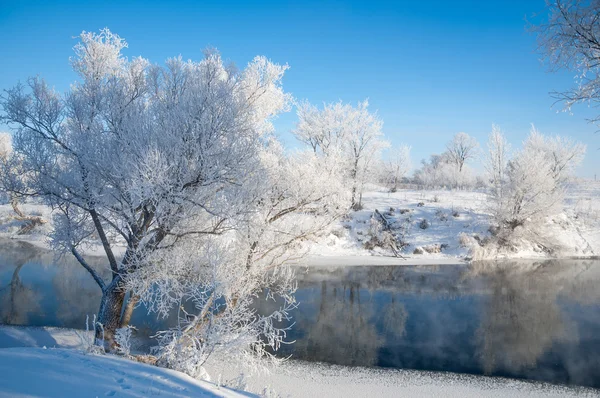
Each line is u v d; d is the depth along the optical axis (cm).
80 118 1091
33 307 1647
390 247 3388
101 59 1175
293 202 1181
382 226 3556
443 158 7225
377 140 3903
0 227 3456
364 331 1548
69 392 407
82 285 2017
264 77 1189
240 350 806
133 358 769
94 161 983
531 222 3431
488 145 4016
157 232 988
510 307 1908
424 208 3916
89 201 1014
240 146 922
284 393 1028
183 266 953
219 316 797
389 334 1520
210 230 1027
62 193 1066
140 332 1411
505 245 3400
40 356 530
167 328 1452
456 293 2178
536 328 1598
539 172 3356
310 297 2050
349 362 1254
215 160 900
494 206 3606
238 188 918
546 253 3469
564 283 2441
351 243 3416
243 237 1066
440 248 3366
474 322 1675
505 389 1084
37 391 394
